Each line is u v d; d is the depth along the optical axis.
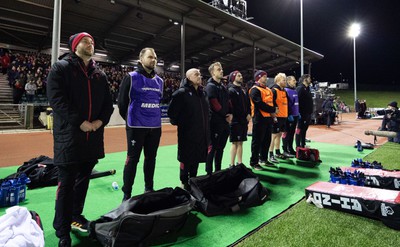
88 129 2.23
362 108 20.66
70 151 2.18
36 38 16.98
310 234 2.44
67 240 2.19
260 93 4.72
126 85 3.01
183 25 14.50
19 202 3.28
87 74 2.36
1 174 4.53
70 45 2.34
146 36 17.77
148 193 2.60
